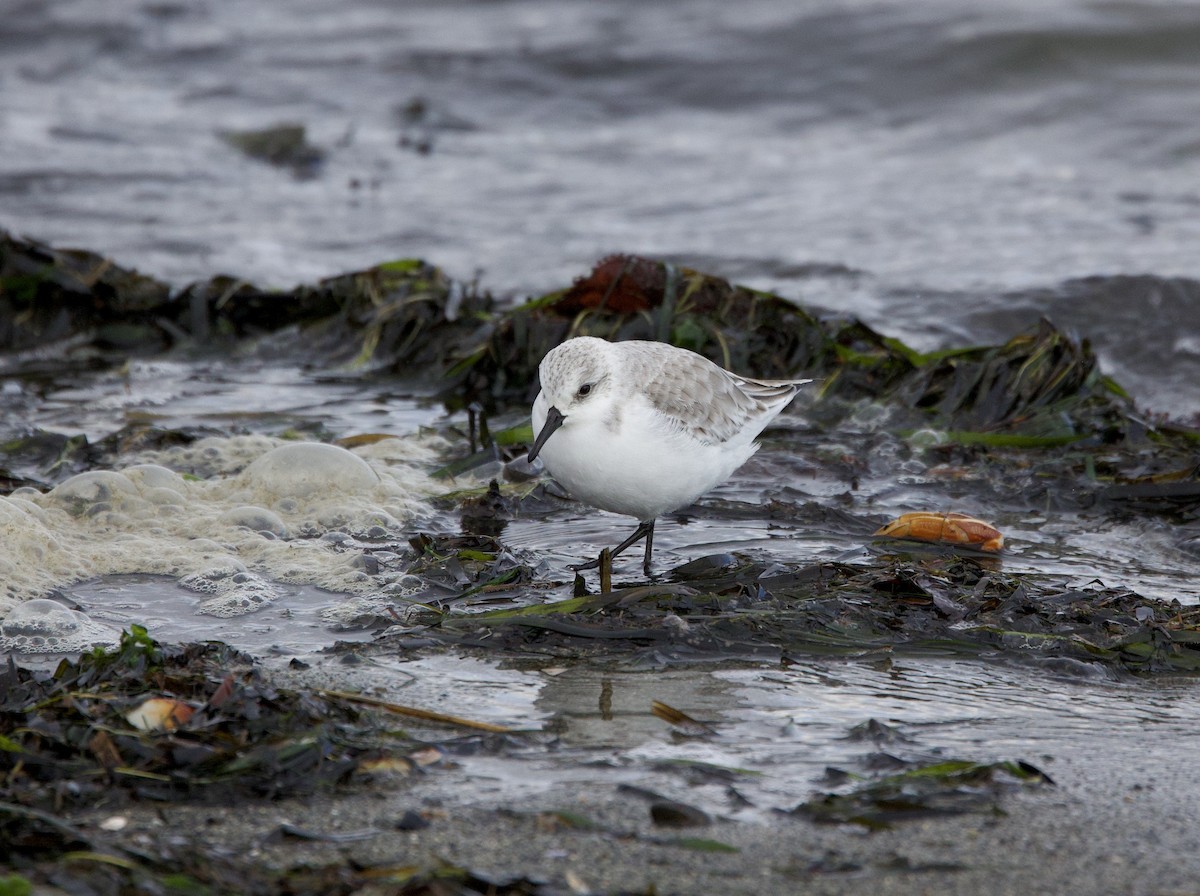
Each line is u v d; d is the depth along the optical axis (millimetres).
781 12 29891
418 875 5371
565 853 5727
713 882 5520
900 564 9438
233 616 8805
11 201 22109
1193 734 7090
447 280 16922
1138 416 13266
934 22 27766
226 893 5305
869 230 20328
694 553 10164
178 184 23609
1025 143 24328
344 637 8438
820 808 6109
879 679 7812
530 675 7809
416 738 6883
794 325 14508
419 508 11070
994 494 11578
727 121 26516
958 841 5867
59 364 16141
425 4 34031
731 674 7867
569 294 14750
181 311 17016
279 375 15656
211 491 11070
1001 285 17562
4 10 34062
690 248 19703
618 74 28188
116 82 30359
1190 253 18594
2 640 8273
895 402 13711
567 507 11328
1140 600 8820
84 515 10422
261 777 6301
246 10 34875
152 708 6730
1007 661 8109
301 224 21516
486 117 27344
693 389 9297
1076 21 26859
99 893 5223
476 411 12320
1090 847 5812
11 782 6160
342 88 29016
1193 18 26734
